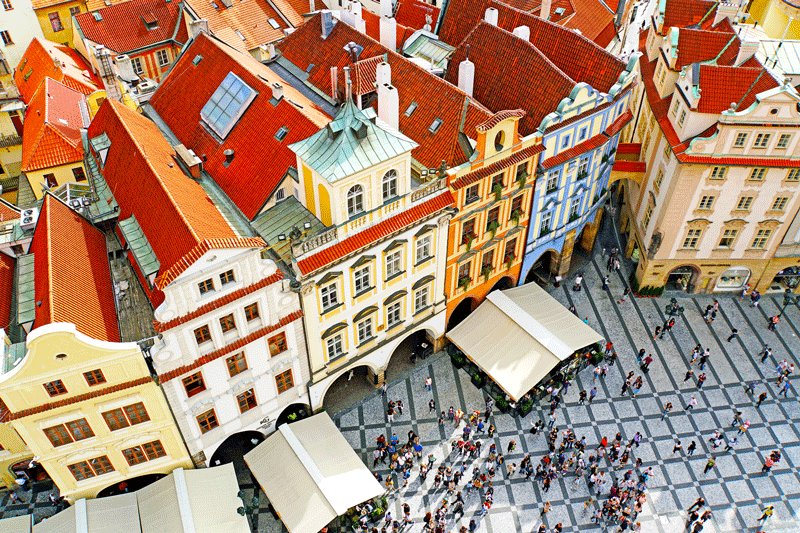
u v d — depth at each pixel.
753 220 55.81
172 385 39.22
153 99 57.12
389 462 48.62
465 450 49.12
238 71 51.09
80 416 38.16
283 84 52.59
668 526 45.34
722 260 59.19
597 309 60.72
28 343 33.66
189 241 37.19
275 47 61.59
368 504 45.19
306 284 40.84
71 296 38.28
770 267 59.53
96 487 42.00
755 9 82.62
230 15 69.19
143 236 41.88
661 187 56.56
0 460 43.88
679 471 48.59
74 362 35.59
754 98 50.62
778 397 53.53
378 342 49.81
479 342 53.50
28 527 40.44
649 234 59.53
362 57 54.66
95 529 40.00
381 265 45.03
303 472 43.50
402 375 54.56
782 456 49.50
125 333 40.03
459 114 47.47
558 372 53.75
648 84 62.31
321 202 41.72
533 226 55.16
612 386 54.31
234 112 49.41
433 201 45.50
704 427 51.38
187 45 57.34
